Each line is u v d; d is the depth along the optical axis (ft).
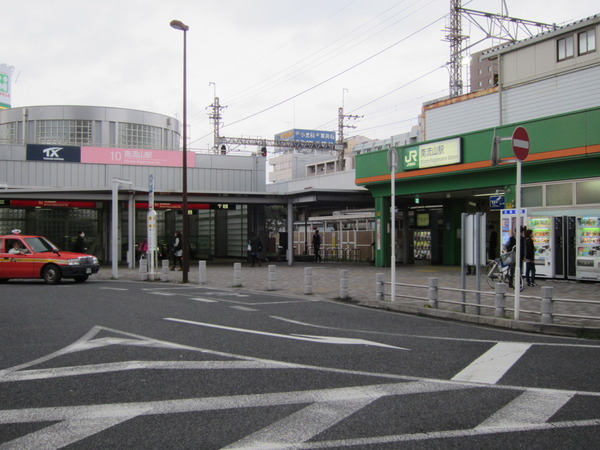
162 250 99.30
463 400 17.04
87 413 15.65
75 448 13.10
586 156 56.95
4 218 95.04
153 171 107.45
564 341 27.78
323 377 19.70
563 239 58.18
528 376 20.13
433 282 38.37
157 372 20.30
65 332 28.63
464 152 71.10
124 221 103.96
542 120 61.16
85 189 81.00
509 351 24.80
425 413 15.71
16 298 44.01
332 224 130.72
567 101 70.23
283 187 151.74
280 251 115.03
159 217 111.24
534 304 40.06
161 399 16.98
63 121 126.93
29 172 99.66
